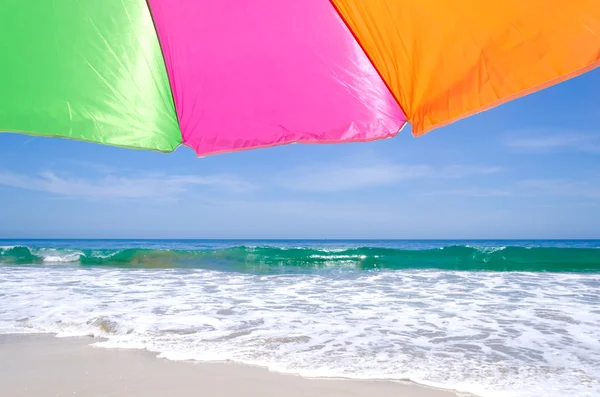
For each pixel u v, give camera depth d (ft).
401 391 11.25
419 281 31.94
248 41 5.79
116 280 32.71
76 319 19.27
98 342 15.97
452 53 4.66
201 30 5.71
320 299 24.38
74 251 55.42
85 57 5.62
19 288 28.48
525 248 48.91
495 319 19.34
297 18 5.57
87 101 5.73
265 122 6.15
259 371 12.73
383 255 51.21
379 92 5.68
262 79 5.97
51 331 17.56
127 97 5.84
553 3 4.01
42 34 5.41
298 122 6.09
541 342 15.72
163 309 21.52
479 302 23.40
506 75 4.41
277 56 5.85
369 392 11.16
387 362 13.52
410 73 5.08
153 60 5.81
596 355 14.17
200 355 14.23
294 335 16.70
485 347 15.12
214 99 6.06
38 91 5.58
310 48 5.74
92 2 5.42
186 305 22.58
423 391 11.26
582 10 3.95
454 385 11.62
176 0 5.50
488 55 4.46
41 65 5.50
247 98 6.07
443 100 4.87
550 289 27.94
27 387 11.49
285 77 5.94
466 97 4.69
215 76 5.96
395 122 5.75
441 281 31.94
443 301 23.73
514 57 4.34
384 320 19.17
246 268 42.98
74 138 5.72
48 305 22.54
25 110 5.61
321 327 17.92
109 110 5.81
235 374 12.46
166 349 14.97
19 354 14.53
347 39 5.58
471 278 33.68
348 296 25.35
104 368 13.01
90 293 26.45
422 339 16.15
